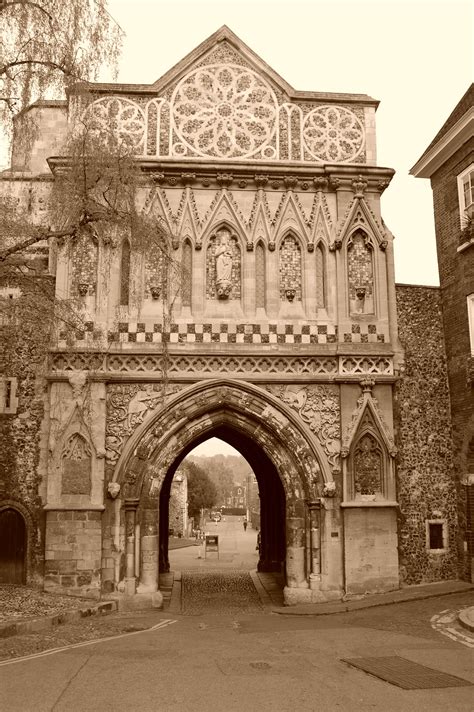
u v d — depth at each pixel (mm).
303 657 10195
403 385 20359
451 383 20578
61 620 14758
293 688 8281
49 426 18641
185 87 20500
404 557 19312
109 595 17750
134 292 19172
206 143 20234
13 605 15688
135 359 18812
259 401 19016
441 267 21438
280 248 20000
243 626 14461
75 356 18594
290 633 12742
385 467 18906
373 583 18344
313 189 20344
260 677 8852
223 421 19203
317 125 20625
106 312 18859
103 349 18531
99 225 15500
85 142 14766
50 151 22859
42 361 19016
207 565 29000
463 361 19891
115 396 18719
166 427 18656
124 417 18609
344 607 16844
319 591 18250
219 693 8023
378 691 8141
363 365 19359
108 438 18484
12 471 18656
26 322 16297
